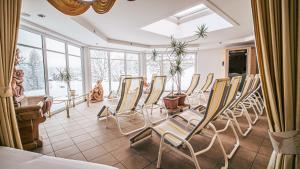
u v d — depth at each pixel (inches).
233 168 66.4
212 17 186.2
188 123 85.9
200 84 320.2
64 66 199.3
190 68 333.1
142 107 130.6
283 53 35.1
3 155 49.9
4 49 60.8
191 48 299.6
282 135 36.6
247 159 72.7
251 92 138.3
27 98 122.2
